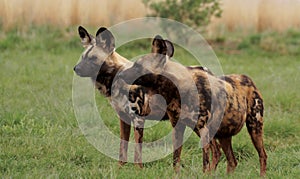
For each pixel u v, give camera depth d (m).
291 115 24.02
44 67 32.47
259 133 17.17
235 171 17.25
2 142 19.52
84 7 41.69
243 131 20.86
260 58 37.78
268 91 27.33
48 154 18.48
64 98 25.19
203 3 40.22
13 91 26.78
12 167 17.22
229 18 42.75
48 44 38.81
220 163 18.48
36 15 41.56
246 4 43.03
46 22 41.56
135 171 16.84
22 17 41.47
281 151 20.08
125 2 42.00
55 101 24.36
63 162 18.02
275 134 21.75
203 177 15.94
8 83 28.42
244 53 38.94
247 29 42.28
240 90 16.86
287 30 42.06
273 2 43.12
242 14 42.78
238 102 16.62
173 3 39.69
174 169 16.77
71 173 16.61
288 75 31.70
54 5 41.66
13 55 35.97
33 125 21.06
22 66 32.56
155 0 42.31
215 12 42.22
